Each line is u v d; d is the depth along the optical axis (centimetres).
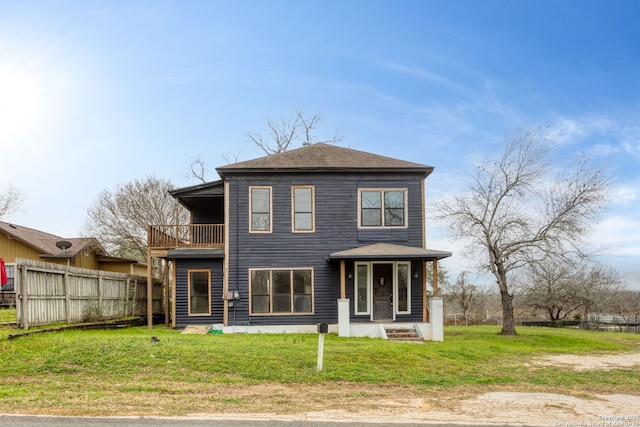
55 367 1047
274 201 2044
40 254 2795
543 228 2084
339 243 2036
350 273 2023
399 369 1174
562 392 1028
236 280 2008
